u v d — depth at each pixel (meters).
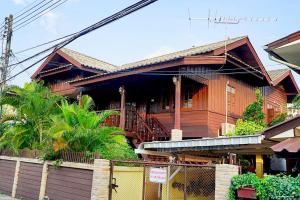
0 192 14.22
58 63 22.91
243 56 16.94
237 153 11.93
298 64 10.55
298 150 6.82
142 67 14.59
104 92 19.78
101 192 8.76
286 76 20.58
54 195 10.73
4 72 15.97
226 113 16.09
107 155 10.80
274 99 20.86
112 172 8.98
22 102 15.22
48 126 14.75
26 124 15.21
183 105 15.72
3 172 14.70
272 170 13.09
